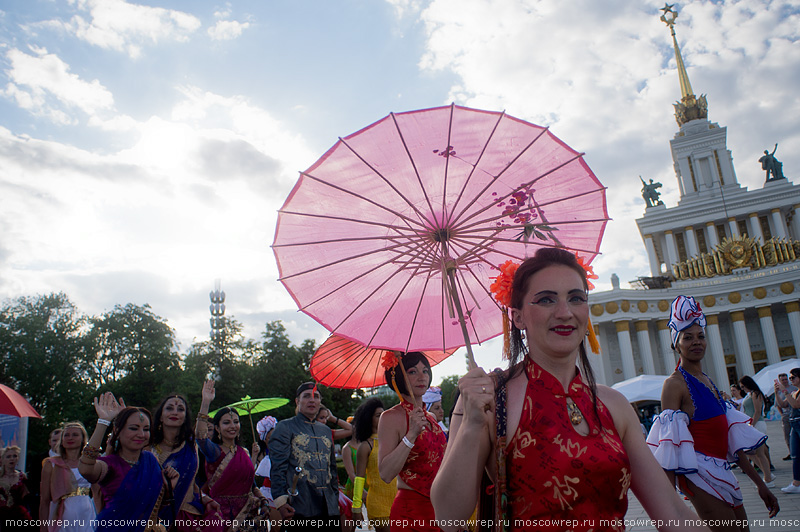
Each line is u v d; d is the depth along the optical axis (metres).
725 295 64.25
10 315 60.09
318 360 5.82
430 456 4.79
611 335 64.62
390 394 66.94
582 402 2.34
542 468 2.20
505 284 2.66
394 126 3.19
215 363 65.12
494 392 2.42
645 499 2.43
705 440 4.69
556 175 3.40
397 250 3.52
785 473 13.37
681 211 75.38
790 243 66.81
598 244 3.52
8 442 14.45
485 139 3.27
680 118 82.19
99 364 63.56
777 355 61.72
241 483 7.36
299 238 3.44
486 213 3.43
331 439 7.56
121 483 5.44
